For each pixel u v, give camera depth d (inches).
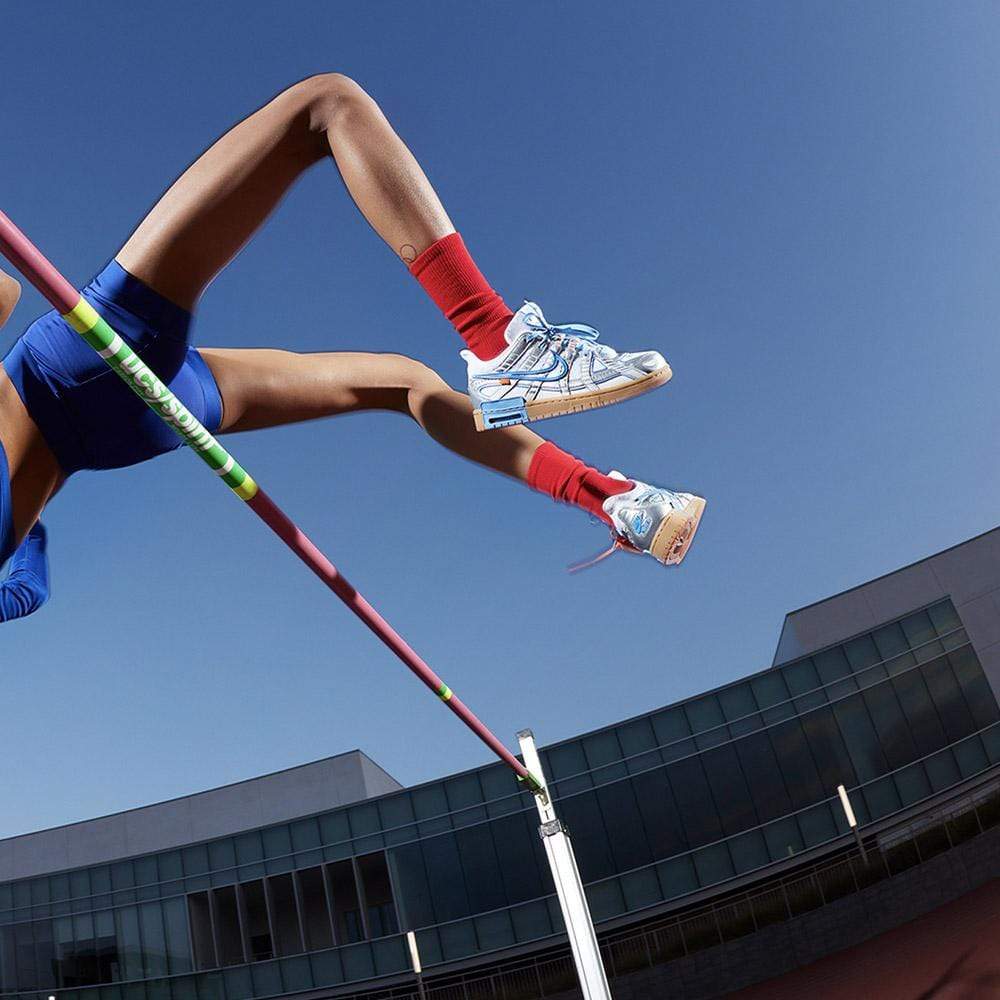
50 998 1004.6
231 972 995.3
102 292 83.4
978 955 705.0
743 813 921.5
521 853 944.9
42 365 84.5
